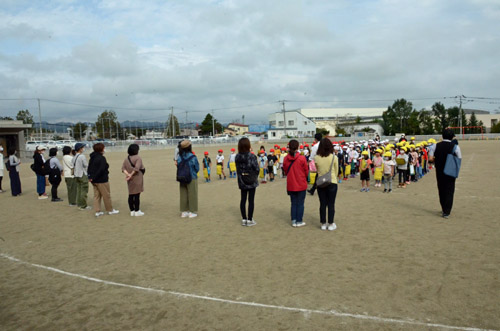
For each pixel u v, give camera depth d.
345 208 9.45
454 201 9.99
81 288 4.77
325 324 3.60
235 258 5.71
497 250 5.68
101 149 9.26
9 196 13.60
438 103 87.00
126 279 5.01
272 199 11.46
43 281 5.06
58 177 11.99
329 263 5.32
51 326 3.78
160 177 19.28
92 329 3.69
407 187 13.16
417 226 7.33
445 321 3.59
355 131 88.75
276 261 5.50
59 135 93.81
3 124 36.00
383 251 5.80
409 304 3.97
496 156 27.22
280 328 3.56
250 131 120.75
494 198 10.27
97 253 6.23
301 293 4.34
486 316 3.67
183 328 3.63
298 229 7.40
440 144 7.99
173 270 5.28
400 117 82.00
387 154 12.09
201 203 10.98
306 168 7.48
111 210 9.54
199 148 62.22
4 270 5.55
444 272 4.85
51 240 7.17
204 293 4.45
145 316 3.93
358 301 4.08
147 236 7.23
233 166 18.16
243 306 4.06
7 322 3.89
